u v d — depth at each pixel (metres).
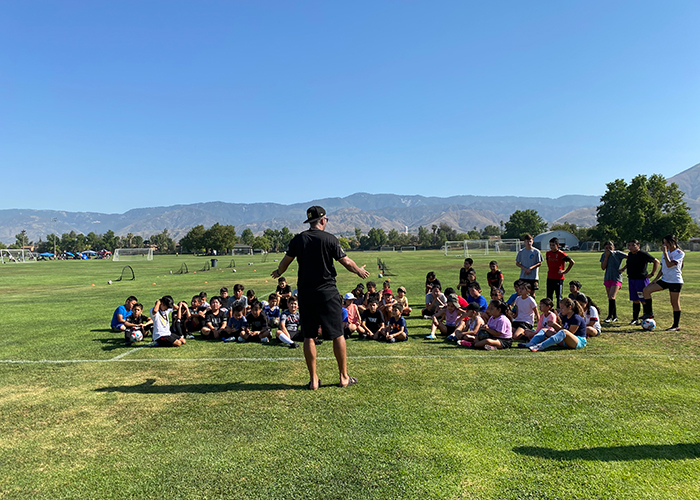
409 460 3.14
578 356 6.12
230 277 25.69
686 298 12.12
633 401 4.25
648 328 7.96
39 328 9.43
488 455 3.19
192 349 7.24
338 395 4.60
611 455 3.16
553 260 8.91
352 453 3.27
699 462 3.04
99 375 5.66
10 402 4.63
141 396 4.75
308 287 4.65
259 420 3.96
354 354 6.56
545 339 6.79
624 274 21.44
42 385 5.23
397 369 5.62
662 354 6.15
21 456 3.38
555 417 3.88
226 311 8.71
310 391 4.76
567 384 4.82
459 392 4.62
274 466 3.11
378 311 7.93
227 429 3.78
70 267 43.41
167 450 3.41
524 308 7.81
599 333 7.56
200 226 114.94
